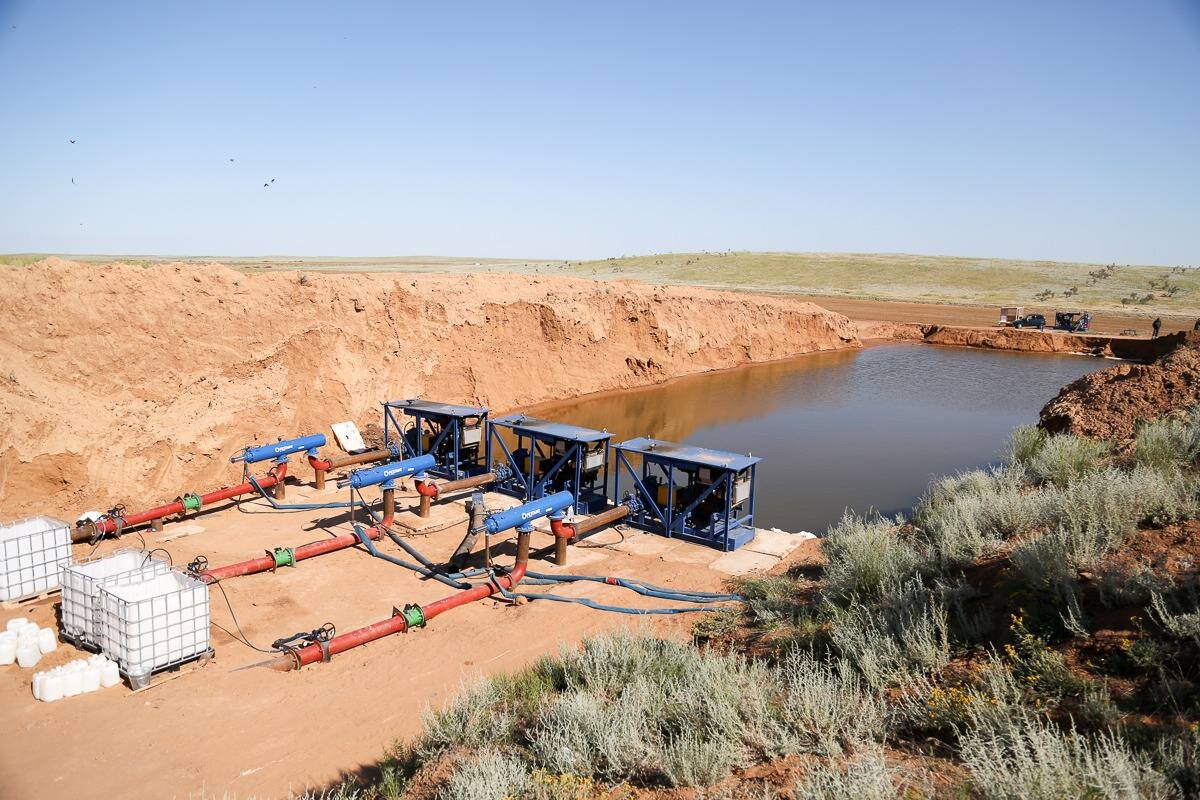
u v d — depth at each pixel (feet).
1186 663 19.44
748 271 427.74
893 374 155.74
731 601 41.63
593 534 54.75
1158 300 308.19
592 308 132.77
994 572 30.01
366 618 40.52
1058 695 19.75
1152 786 14.73
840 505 66.39
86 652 35.12
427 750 24.77
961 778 17.10
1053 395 131.13
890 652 25.17
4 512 49.62
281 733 29.04
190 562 45.03
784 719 21.47
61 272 61.67
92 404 56.95
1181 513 29.50
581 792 18.98
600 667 27.99
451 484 57.26
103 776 26.11
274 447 59.93
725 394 128.26
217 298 72.02
